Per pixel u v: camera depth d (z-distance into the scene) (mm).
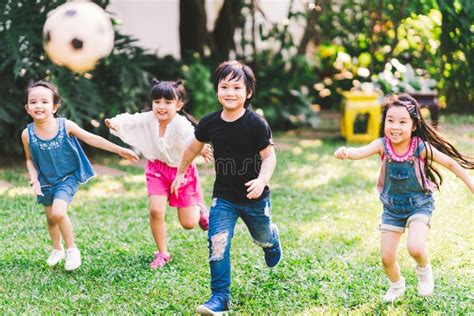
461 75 11484
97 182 8141
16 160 9414
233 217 4285
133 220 6551
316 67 13039
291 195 7434
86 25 6055
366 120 10414
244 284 4727
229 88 4164
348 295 4469
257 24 13539
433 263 5035
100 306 4371
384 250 4195
